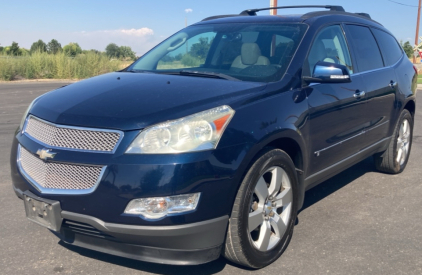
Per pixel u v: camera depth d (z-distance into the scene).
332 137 3.88
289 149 3.50
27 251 3.39
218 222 2.78
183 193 2.63
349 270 3.18
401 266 3.25
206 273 3.12
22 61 21.97
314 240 3.66
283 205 3.36
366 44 4.85
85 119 2.82
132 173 2.62
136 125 2.70
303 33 3.92
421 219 4.16
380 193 4.89
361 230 3.88
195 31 4.58
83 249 3.44
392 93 5.02
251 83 3.36
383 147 5.19
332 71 3.50
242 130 2.88
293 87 3.46
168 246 2.70
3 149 6.52
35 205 2.93
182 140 2.67
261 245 3.13
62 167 2.81
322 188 5.06
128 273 3.09
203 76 3.64
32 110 3.28
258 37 4.03
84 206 2.72
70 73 22.59
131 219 2.63
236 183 2.82
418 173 5.69
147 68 4.23
